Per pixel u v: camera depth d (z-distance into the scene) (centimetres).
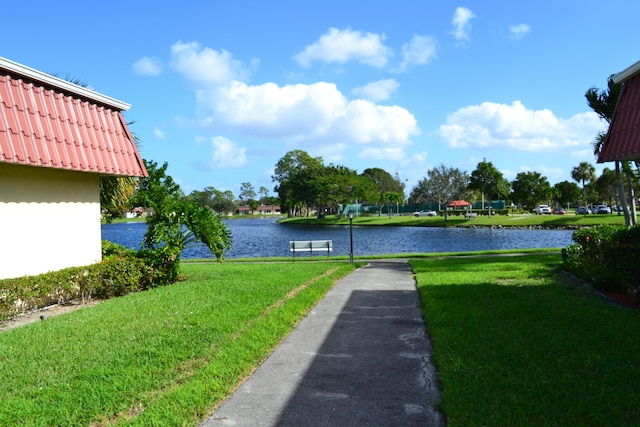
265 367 557
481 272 1362
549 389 445
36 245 927
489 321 714
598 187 8419
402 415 423
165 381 479
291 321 772
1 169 851
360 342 661
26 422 386
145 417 402
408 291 1100
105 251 1277
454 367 519
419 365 558
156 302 862
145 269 1102
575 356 537
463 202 7212
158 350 570
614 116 907
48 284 867
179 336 626
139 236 5516
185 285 1089
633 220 2108
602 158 921
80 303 966
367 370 543
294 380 513
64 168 886
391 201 9150
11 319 823
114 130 1066
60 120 908
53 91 915
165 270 1166
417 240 4094
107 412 410
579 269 1114
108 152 1021
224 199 14375
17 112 815
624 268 831
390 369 546
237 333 658
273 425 406
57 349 578
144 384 467
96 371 497
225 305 823
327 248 2380
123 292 1040
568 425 378
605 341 594
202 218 1219
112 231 7156
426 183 7788
